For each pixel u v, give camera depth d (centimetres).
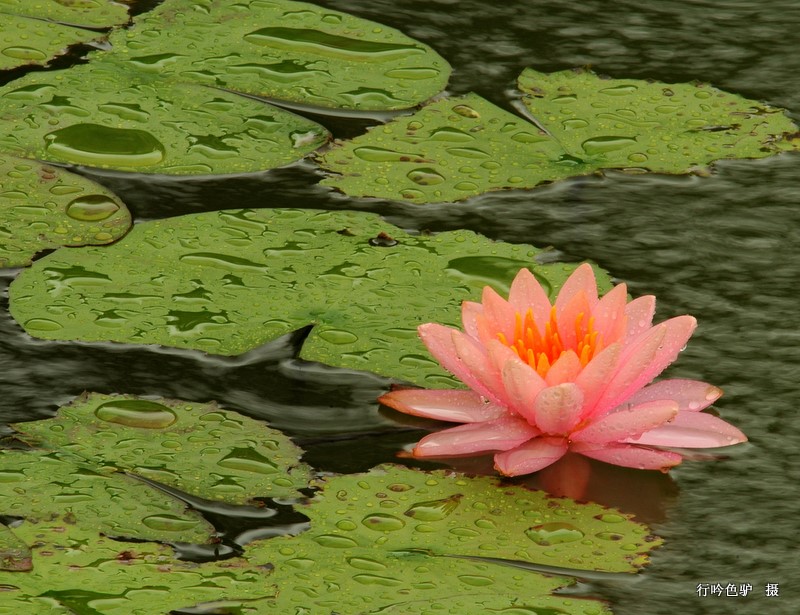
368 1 600
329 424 327
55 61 513
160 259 386
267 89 500
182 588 261
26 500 288
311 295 369
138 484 296
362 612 255
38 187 423
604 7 603
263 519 286
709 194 445
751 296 382
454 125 486
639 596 265
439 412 328
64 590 258
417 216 426
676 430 319
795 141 479
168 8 570
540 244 411
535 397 310
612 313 328
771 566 278
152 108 481
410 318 359
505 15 591
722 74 535
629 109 501
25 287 366
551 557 276
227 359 357
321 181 446
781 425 325
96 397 333
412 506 293
